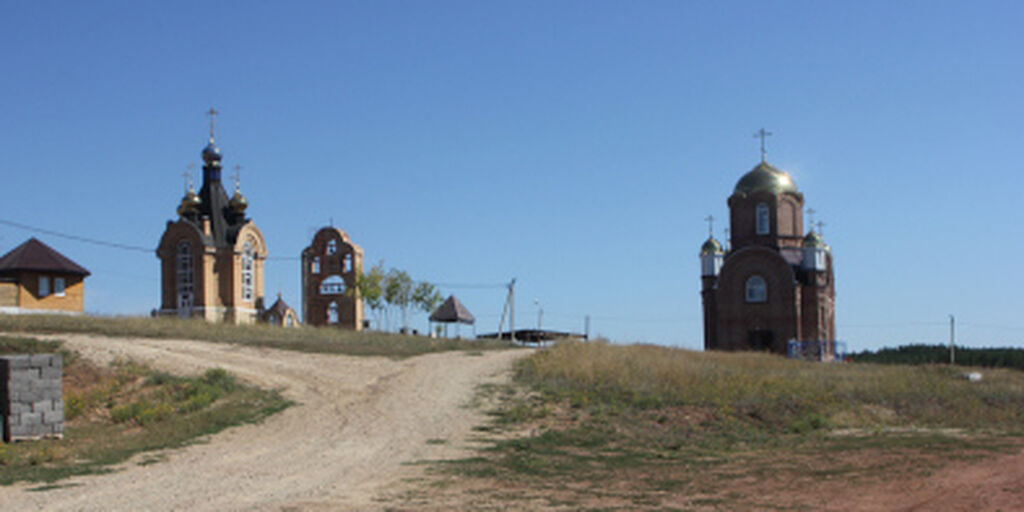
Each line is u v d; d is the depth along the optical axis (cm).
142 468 1984
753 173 7050
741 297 6700
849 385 3634
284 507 1498
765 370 4125
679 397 3081
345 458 2120
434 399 3086
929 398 3544
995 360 6781
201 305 6562
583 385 3288
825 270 6775
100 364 3438
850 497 1593
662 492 1670
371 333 5750
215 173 7062
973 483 1711
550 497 1608
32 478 1844
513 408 2892
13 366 2384
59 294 5847
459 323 7244
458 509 1486
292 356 4025
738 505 1528
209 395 3008
